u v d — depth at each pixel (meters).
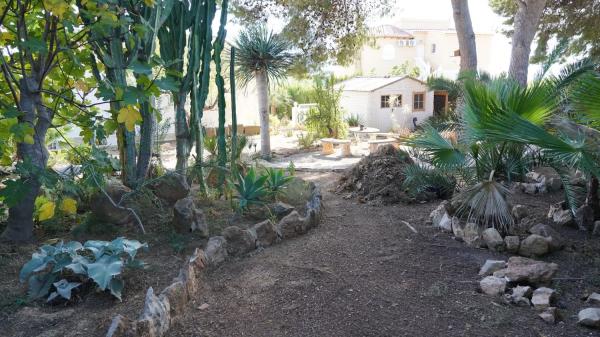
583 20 14.62
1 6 4.27
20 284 3.58
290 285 3.72
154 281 3.67
